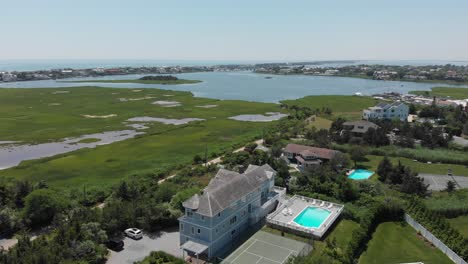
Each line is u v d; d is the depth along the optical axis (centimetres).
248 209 6744
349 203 7494
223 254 5734
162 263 5334
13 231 6288
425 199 7775
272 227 6700
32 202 6512
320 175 8538
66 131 14950
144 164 10594
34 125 16088
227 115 19538
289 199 7750
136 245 5938
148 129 15588
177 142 13338
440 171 10031
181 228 5925
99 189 8219
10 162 10869
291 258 5253
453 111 18525
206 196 5806
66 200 7131
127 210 6456
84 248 5175
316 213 7244
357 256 5647
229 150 11962
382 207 6938
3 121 16775
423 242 6084
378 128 13112
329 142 12519
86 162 10800
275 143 12412
